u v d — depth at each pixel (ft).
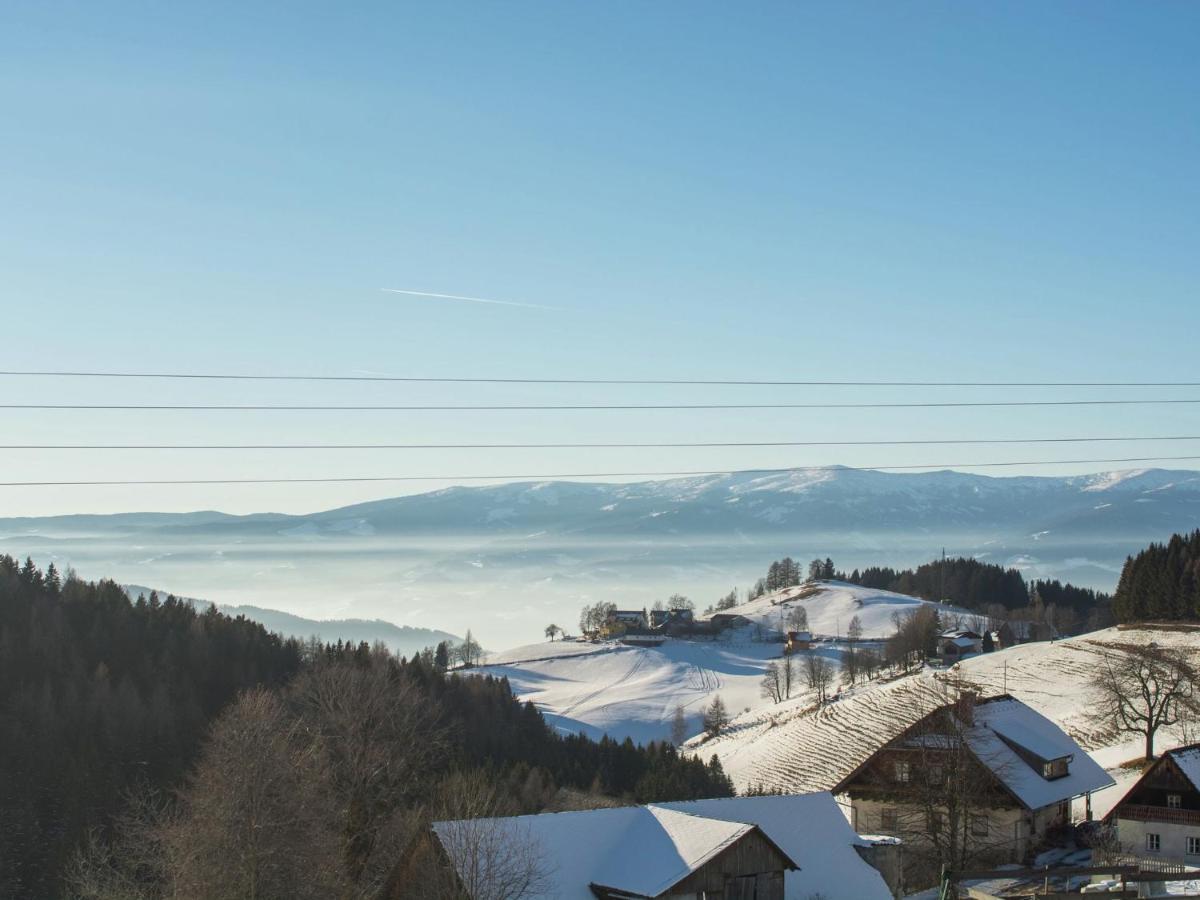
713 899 143.74
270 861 151.64
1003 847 228.84
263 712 179.52
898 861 181.06
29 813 271.49
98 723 322.75
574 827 153.17
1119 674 342.44
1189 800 230.27
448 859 138.00
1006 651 595.47
